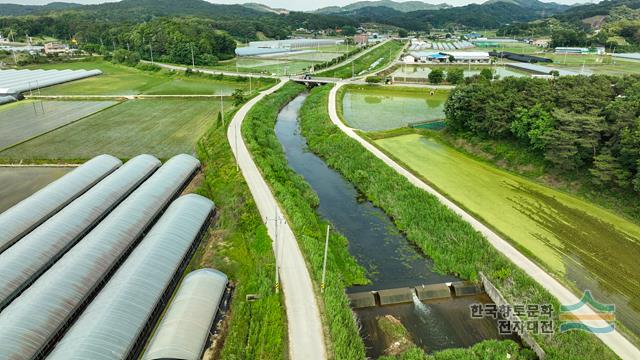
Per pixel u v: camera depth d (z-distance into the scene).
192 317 31.14
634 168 52.28
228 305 36.12
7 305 33.81
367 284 40.38
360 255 45.22
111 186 52.62
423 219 50.41
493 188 60.47
